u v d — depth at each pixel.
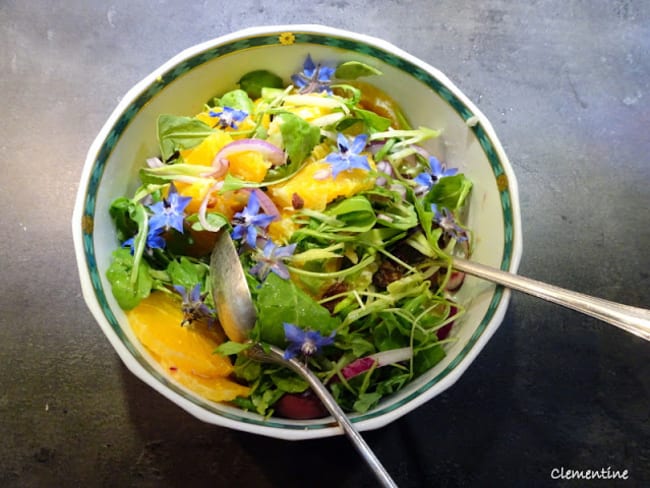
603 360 0.37
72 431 0.34
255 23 0.42
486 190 0.32
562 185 0.40
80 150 0.38
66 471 0.33
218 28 0.42
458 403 0.35
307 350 0.27
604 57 0.43
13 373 0.34
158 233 0.29
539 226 0.39
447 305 0.31
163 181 0.31
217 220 0.29
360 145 0.30
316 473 0.34
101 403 0.34
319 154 0.32
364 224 0.30
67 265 0.36
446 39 0.42
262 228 0.29
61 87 0.40
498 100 0.41
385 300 0.30
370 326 0.30
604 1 0.44
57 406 0.34
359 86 0.34
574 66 0.42
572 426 0.35
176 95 0.32
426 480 0.34
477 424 0.35
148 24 0.41
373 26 0.42
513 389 0.36
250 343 0.28
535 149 0.40
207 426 0.34
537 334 0.37
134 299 0.28
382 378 0.30
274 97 0.33
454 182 0.32
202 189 0.30
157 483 0.33
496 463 0.35
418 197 0.33
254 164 0.30
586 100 0.42
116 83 0.40
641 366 0.37
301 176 0.31
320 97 0.33
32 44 0.40
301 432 0.27
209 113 0.31
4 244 0.36
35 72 0.40
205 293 0.29
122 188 0.31
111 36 0.41
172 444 0.34
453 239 0.32
